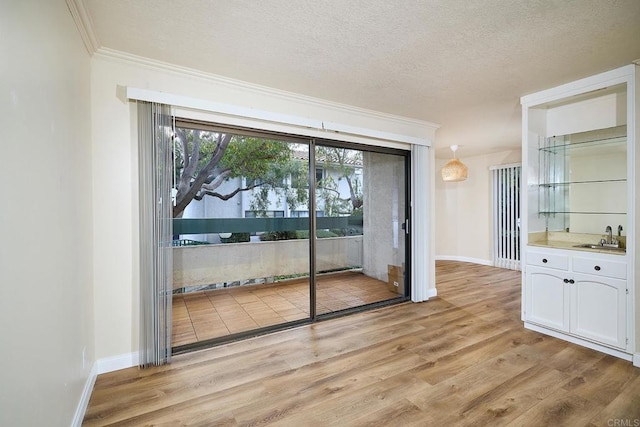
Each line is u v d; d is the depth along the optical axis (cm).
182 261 387
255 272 429
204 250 397
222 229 389
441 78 272
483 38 207
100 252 223
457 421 171
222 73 261
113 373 224
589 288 260
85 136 200
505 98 321
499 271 573
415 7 174
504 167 596
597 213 303
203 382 212
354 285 415
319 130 330
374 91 302
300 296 409
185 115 255
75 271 171
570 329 271
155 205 236
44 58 129
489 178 628
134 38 206
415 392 198
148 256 234
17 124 105
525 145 313
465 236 673
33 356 114
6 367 96
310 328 310
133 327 236
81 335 181
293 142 320
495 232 616
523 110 316
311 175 330
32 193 116
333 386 206
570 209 322
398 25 192
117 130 229
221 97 274
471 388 202
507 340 277
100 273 224
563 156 326
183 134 341
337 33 201
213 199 381
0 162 95
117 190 229
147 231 233
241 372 225
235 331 301
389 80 276
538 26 194
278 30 197
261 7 174
